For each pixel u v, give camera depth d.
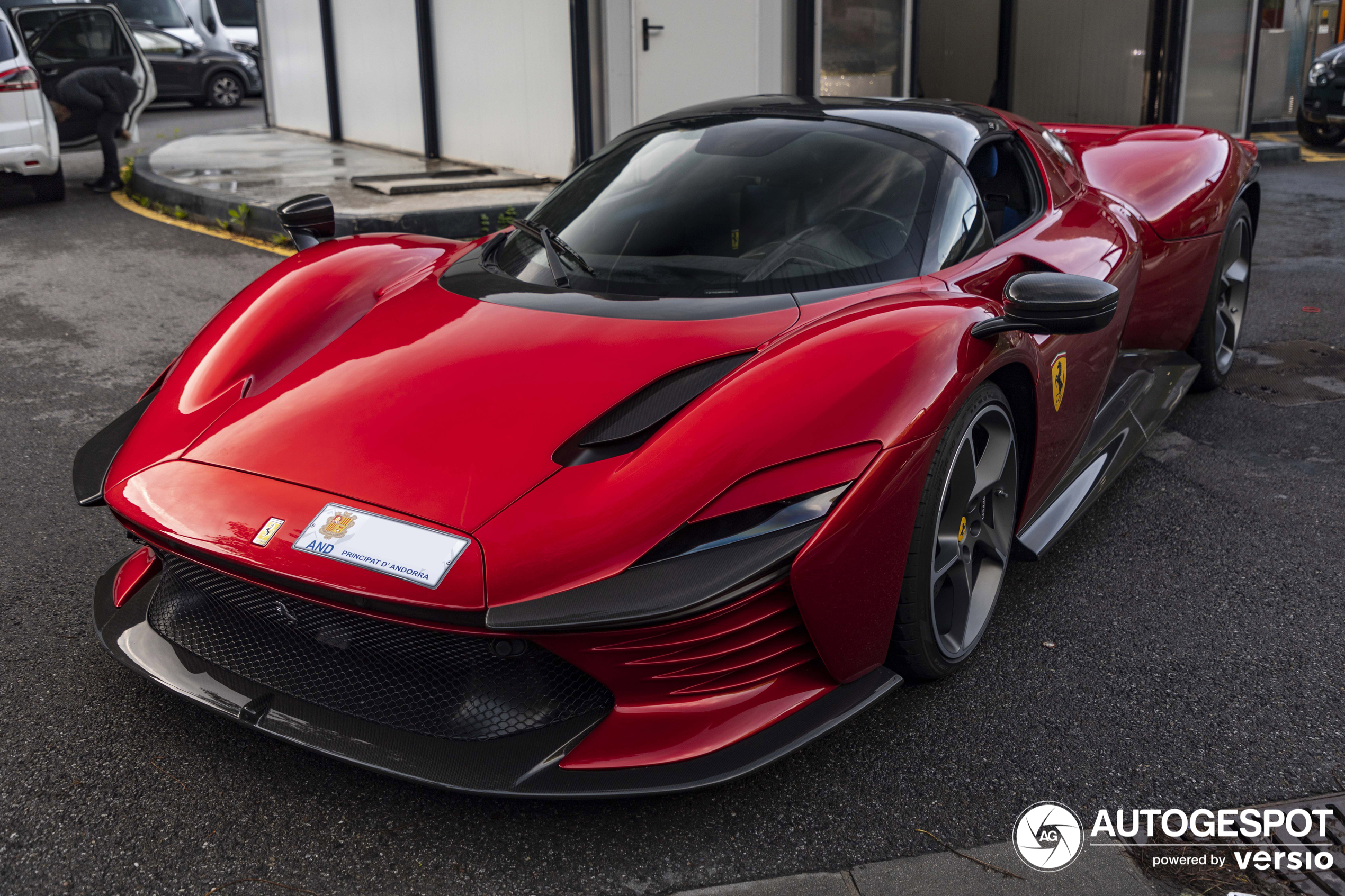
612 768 1.68
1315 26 12.60
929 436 1.84
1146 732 2.03
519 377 1.93
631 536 1.62
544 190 7.39
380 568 1.60
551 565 1.59
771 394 1.79
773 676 1.81
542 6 7.44
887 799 1.84
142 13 15.84
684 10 7.25
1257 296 5.31
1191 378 3.64
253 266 5.97
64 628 2.31
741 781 1.84
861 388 1.81
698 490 1.67
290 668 1.86
